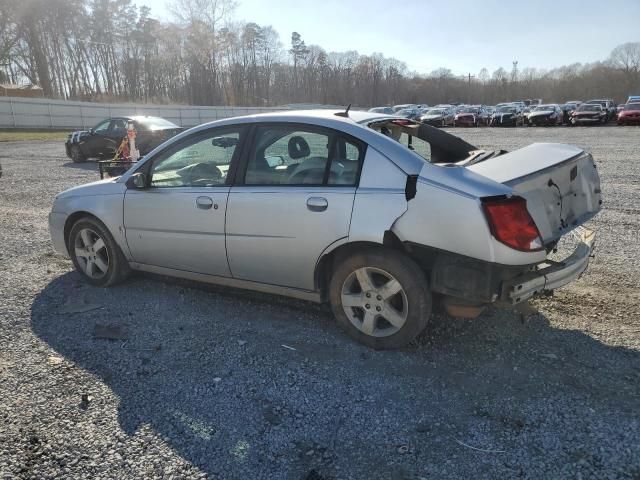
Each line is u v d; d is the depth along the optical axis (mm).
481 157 3848
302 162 3629
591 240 3826
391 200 3230
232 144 3965
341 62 93562
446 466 2408
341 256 3584
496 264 2994
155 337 3762
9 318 4090
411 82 103938
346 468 2412
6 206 8984
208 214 3953
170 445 2572
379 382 3125
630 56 98812
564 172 3498
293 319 4023
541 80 105062
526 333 3717
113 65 72688
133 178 4328
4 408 2873
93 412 2844
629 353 3395
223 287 4527
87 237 4773
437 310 4078
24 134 33406
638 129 28875
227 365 3354
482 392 2994
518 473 2350
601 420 2703
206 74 70562
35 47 62875
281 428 2705
